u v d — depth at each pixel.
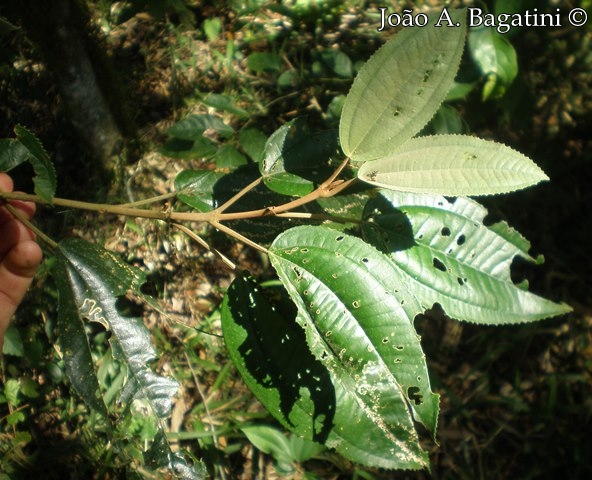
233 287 0.40
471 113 0.82
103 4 0.94
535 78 0.89
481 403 0.80
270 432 0.71
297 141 0.44
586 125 0.90
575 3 0.87
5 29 0.41
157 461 0.39
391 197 0.42
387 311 0.33
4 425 0.72
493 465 0.77
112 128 0.82
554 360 0.83
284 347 0.39
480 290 0.42
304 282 0.34
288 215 0.36
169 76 0.94
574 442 0.77
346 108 0.32
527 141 0.89
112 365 0.74
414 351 0.33
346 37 0.96
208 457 0.72
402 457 0.35
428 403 0.33
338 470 0.74
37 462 0.71
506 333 0.83
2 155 0.43
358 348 0.34
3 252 0.46
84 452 0.70
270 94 0.93
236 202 0.45
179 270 0.82
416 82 0.30
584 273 0.87
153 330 0.79
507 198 0.88
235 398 0.76
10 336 0.71
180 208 0.83
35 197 0.39
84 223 0.82
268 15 0.99
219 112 0.90
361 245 0.35
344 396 0.37
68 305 0.38
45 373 0.74
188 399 0.76
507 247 0.43
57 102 0.86
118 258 0.40
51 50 0.71
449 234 0.42
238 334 0.39
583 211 0.89
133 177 0.86
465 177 0.31
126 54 0.94
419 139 0.31
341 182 0.35
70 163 0.85
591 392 0.81
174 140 0.77
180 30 0.96
